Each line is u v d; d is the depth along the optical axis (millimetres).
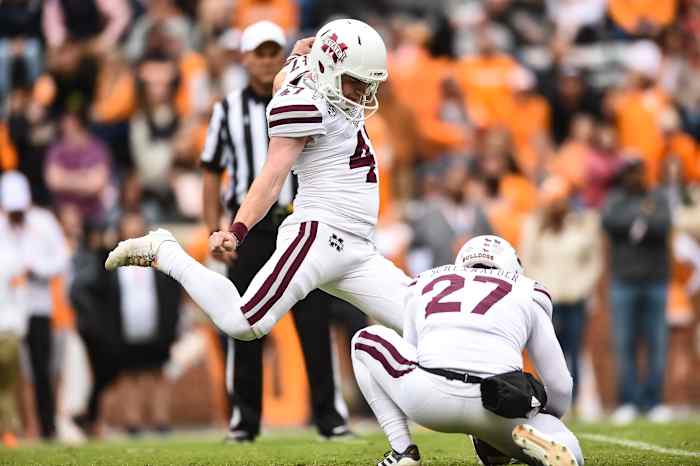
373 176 19312
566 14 52844
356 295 19547
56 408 37281
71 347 37625
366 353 17781
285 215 24656
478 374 16672
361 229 19219
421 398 16922
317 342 25891
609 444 23484
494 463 18781
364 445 23984
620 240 39844
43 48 48188
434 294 17484
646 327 40000
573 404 39719
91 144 43406
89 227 39688
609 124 45438
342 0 50938
